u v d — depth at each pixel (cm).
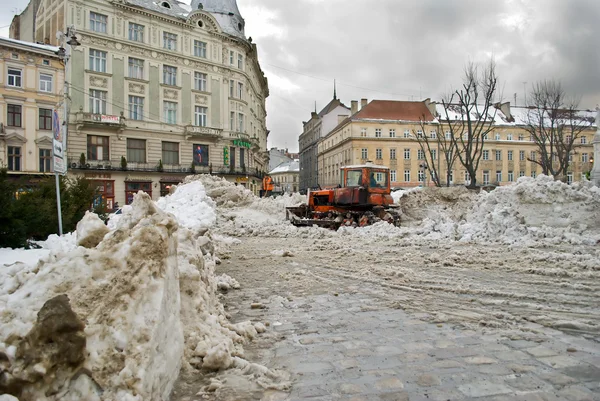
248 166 4897
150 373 254
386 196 1769
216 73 4397
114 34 3712
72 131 3484
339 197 1770
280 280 719
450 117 6456
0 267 322
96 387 235
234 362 343
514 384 315
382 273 751
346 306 546
